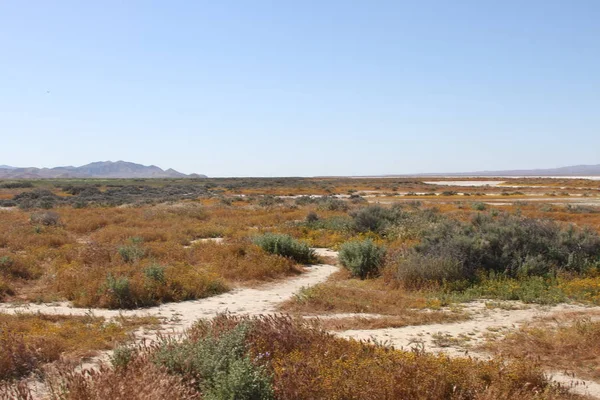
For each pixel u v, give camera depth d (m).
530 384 5.92
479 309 10.50
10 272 13.73
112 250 16.55
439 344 7.98
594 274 13.43
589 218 32.53
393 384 5.34
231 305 11.20
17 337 7.43
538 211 37.97
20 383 6.08
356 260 14.45
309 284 13.48
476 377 5.89
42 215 28.55
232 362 5.27
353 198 55.59
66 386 5.20
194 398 4.92
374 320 9.42
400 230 21.25
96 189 74.00
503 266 13.55
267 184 113.06
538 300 11.11
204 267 15.15
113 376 5.01
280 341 6.76
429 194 73.00
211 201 52.12
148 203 49.22
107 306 10.98
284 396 5.07
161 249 17.34
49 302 11.55
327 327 8.98
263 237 17.81
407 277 12.75
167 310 10.72
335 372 5.59
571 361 7.19
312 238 22.48
